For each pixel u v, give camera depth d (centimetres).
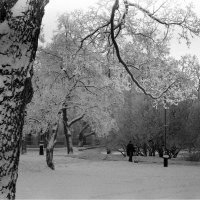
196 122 4281
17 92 369
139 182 1977
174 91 2384
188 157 4331
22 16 363
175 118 4294
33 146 6919
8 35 362
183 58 3005
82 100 3222
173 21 1984
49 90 2798
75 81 2847
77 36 2670
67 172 2492
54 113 2717
